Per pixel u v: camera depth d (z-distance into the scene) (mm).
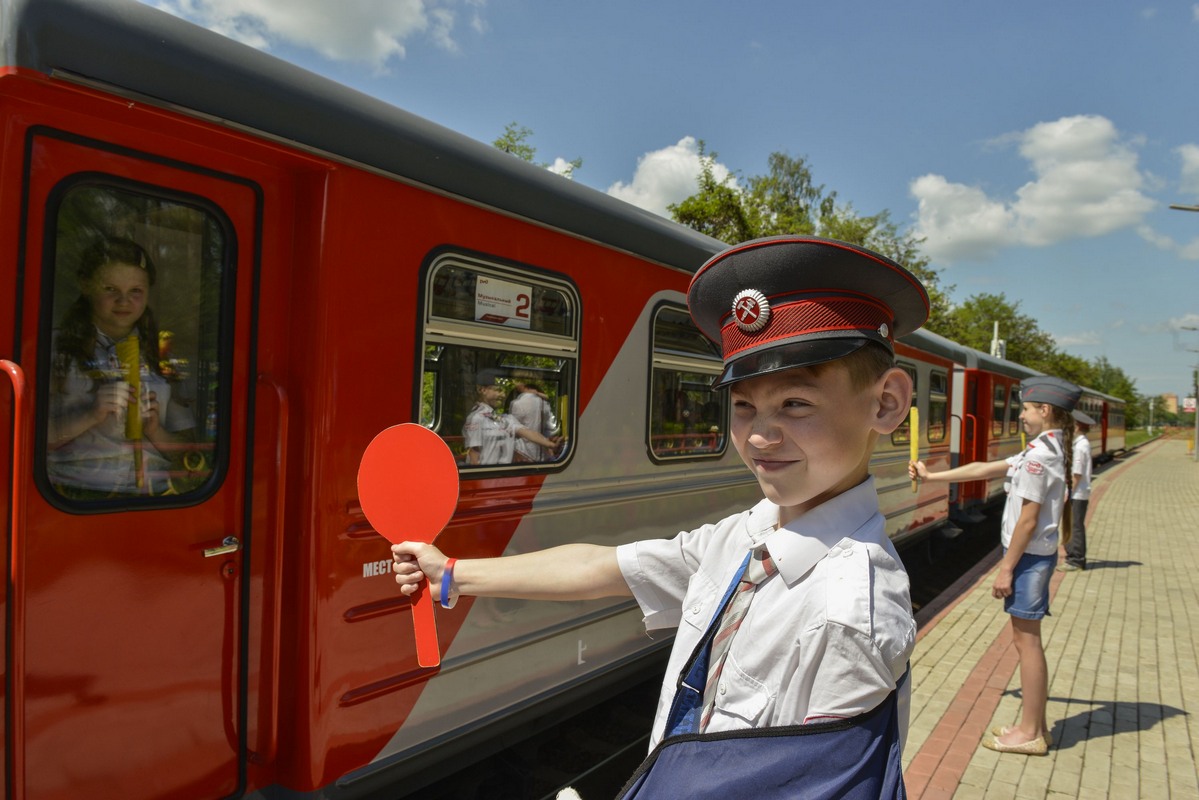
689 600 1310
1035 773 4039
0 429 2059
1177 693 5230
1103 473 26844
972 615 7078
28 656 2115
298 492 2645
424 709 3033
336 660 2680
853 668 1009
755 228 17562
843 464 1133
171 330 2447
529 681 3551
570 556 1463
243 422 2611
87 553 2234
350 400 2719
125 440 2332
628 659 4227
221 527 2547
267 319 2666
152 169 2379
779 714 1059
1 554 2033
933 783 3912
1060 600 7898
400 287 2893
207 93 2275
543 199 3506
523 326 3477
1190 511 15906
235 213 2578
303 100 2527
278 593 2633
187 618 2455
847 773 976
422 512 1468
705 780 1026
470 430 3230
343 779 2740
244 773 2607
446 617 3115
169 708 2410
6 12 1947
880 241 24484
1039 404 4176
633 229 4086
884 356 1179
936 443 9555
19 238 2100
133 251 2354
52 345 2186
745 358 1162
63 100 2107
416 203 2953
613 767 4207
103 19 2061
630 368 4152
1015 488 4141
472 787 3609
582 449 3828
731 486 5156
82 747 2215
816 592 1072
